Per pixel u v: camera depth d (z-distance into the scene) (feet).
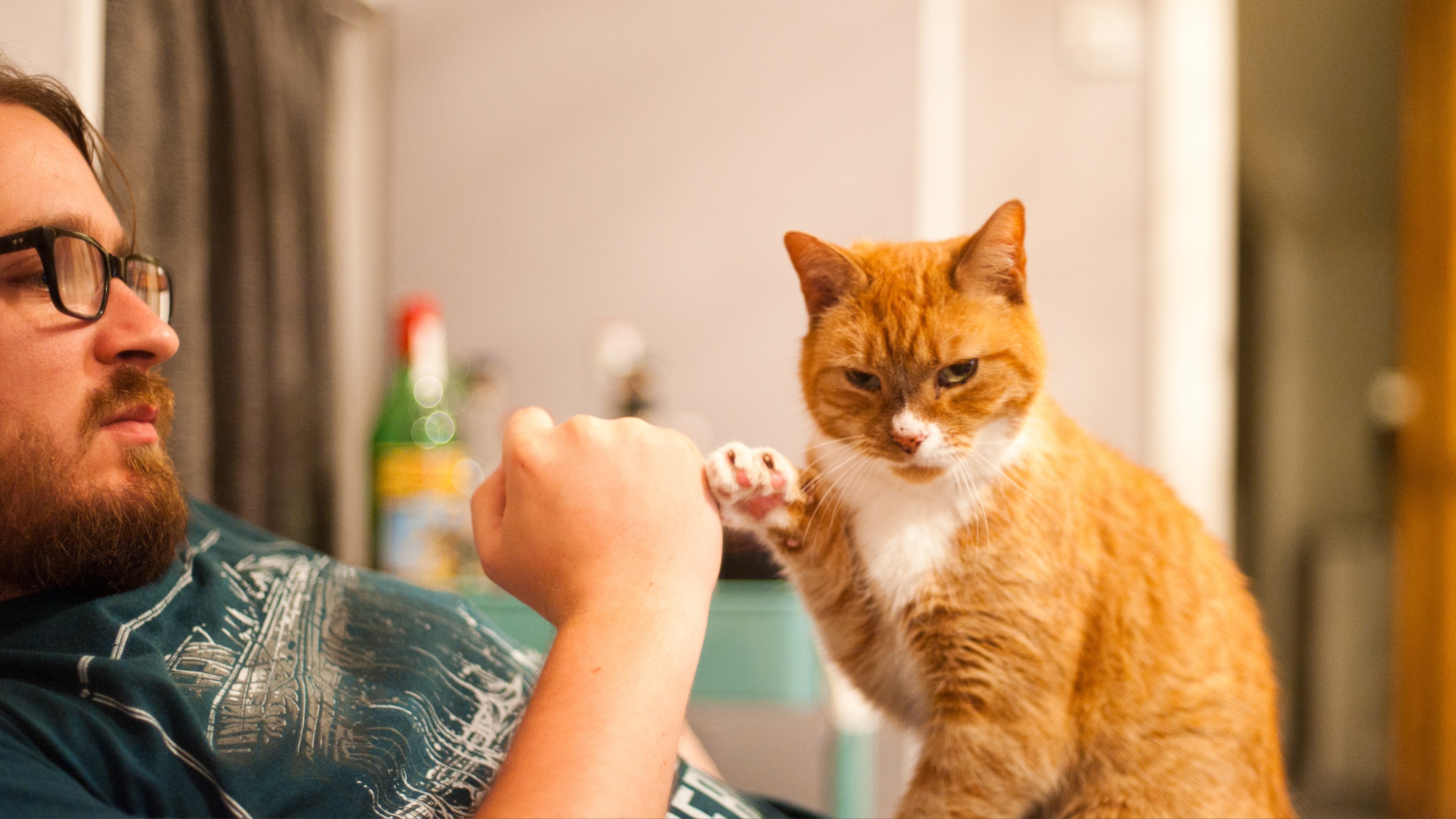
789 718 6.15
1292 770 8.38
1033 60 6.93
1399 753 8.23
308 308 5.37
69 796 1.58
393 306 6.40
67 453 2.13
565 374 6.35
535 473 1.96
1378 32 8.18
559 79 6.30
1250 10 8.20
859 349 3.35
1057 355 7.02
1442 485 8.03
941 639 3.12
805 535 3.10
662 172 6.27
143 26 3.98
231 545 2.72
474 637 2.84
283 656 2.32
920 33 6.11
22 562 2.11
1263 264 8.13
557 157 6.31
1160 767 3.09
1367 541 8.41
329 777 2.04
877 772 5.99
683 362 6.29
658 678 1.73
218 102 4.72
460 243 6.37
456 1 6.31
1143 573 3.15
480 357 6.27
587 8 6.27
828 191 6.19
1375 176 8.32
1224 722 3.15
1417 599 8.16
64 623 2.07
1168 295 6.93
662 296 6.29
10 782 1.54
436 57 6.34
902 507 3.21
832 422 3.45
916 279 3.37
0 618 2.11
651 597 1.84
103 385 2.22
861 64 6.15
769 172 6.22
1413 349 8.27
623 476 1.96
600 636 1.77
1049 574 3.01
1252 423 8.11
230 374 4.68
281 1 5.11
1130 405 7.02
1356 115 8.25
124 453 2.25
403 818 2.08
